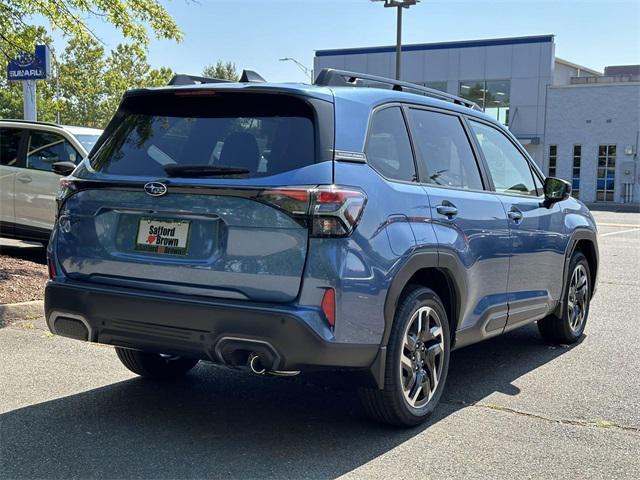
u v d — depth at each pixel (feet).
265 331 11.94
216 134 13.47
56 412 14.88
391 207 13.44
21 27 28.63
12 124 34.81
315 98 13.00
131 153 14.12
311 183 12.21
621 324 25.08
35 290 24.91
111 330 13.39
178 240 12.98
